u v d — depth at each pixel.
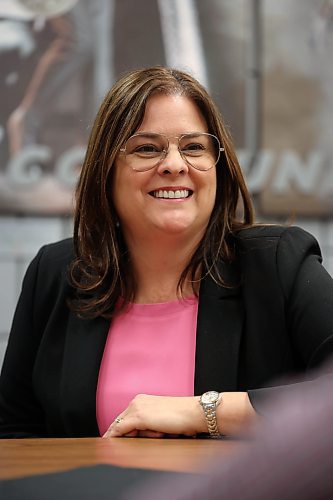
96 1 4.54
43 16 4.51
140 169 2.29
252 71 4.64
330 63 4.70
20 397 2.53
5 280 4.55
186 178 2.30
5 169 4.50
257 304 2.25
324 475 0.35
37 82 4.51
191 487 0.38
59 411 2.29
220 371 2.18
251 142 4.66
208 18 4.60
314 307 2.14
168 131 2.29
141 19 4.56
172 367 2.25
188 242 2.37
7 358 2.57
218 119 2.38
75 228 2.49
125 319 2.40
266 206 4.66
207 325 2.27
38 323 2.54
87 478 0.80
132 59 4.56
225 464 0.38
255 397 1.77
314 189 4.70
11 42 4.48
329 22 4.69
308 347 2.13
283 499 0.35
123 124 2.30
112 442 1.63
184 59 4.59
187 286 2.40
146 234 2.35
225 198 2.44
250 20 4.64
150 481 0.46
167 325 2.34
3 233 4.55
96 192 2.40
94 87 4.54
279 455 0.36
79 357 2.32
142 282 2.44
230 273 2.36
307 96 4.69
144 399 1.88
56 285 2.54
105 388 2.25
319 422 0.37
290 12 4.66
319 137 4.70
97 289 2.43
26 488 0.75
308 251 2.34
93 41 4.54
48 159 4.53
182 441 1.66
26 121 4.50
